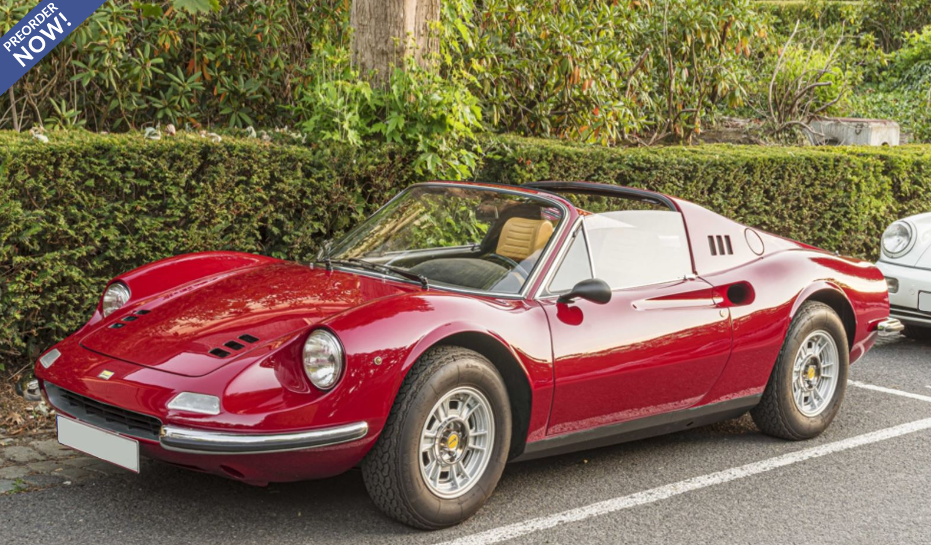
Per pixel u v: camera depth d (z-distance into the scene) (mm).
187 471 4441
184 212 5973
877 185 10039
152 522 3863
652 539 3967
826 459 5098
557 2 9898
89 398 3750
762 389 5207
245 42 7871
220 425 3436
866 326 5699
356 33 7316
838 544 3998
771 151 9438
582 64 9664
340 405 3549
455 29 8375
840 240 9969
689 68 12484
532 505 4270
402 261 4633
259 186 6211
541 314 4195
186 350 3746
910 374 7051
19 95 7105
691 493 4523
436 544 3773
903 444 5391
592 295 4168
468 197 4871
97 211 5590
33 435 4785
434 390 3719
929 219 7941
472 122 7164
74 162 5422
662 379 4621
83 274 5676
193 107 7906
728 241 5238
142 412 3531
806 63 14922
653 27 12016
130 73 7188
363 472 3781
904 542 4039
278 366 3600
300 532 3824
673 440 5363
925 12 21219
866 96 17672
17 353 5445
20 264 5336
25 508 3934
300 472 3623
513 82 9891
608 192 5219
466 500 3924
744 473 4832
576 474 4719
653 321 4566
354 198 6703
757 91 15039
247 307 4059
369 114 7062
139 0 7527
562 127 10188
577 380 4234
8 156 5105
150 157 5715
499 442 3996
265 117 8281
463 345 3932
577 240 4539
